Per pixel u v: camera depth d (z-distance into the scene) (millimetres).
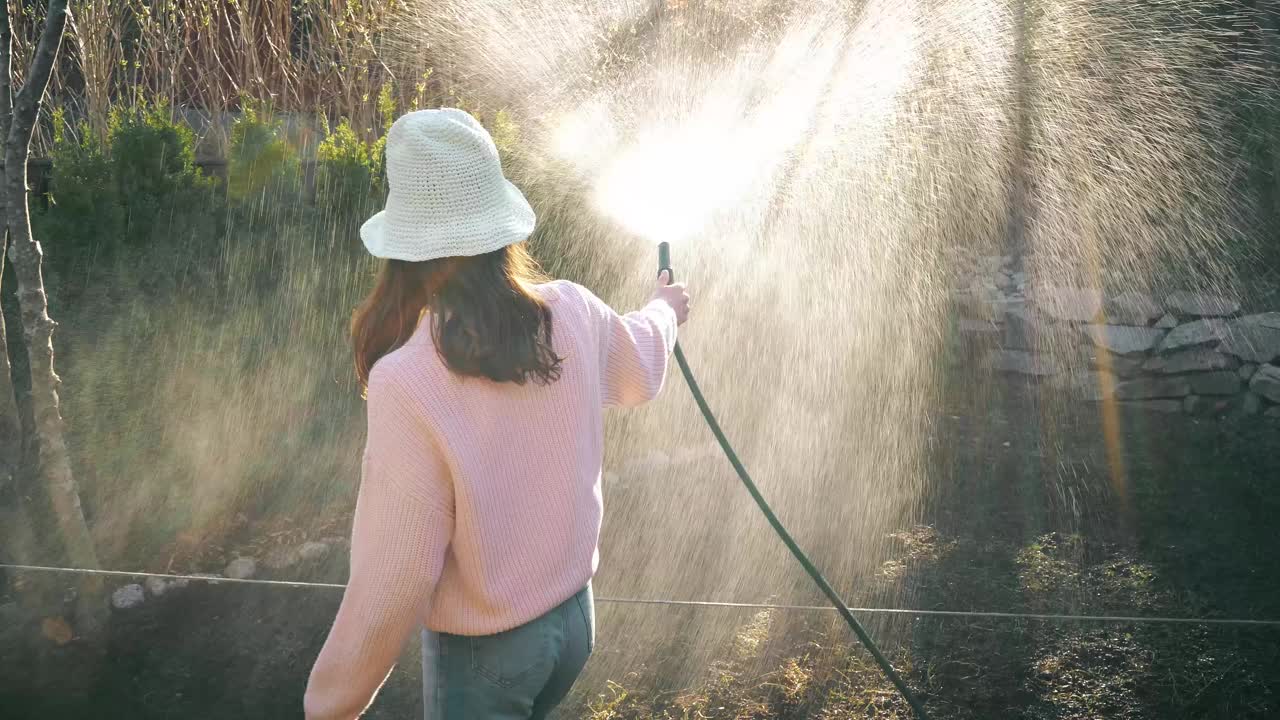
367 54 6211
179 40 6336
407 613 1510
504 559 1566
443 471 1487
